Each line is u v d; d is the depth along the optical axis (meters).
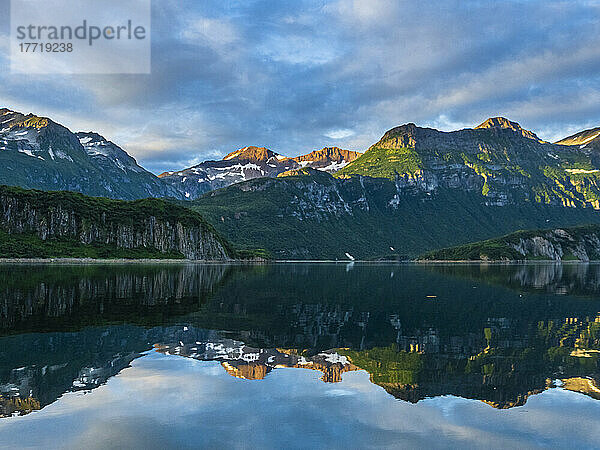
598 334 40.06
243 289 84.81
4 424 17.64
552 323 46.47
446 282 114.00
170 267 192.25
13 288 72.81
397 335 39.03
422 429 17.92
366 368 27.75
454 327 43.50
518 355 31.75
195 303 59.38
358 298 71.12
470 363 29.38
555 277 141.88
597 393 23.22
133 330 38.56
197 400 20.98
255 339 36.12
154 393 21.86
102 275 115.56
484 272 181.38
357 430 17.64
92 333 36.78
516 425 18.55
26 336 35.16
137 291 73.81
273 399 21.34
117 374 25.12
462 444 16.47
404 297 73.44
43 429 17.17
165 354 30.14
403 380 25.12
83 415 18.75
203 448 15.59
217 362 28.34
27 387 22.45
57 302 56.34
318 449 15.69
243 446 15.81
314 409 20.08
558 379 25.70
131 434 16.77
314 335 38.47
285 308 56.62
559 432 17.81
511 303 65.25
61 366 26.55
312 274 157.62
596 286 101.94
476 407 20.80
